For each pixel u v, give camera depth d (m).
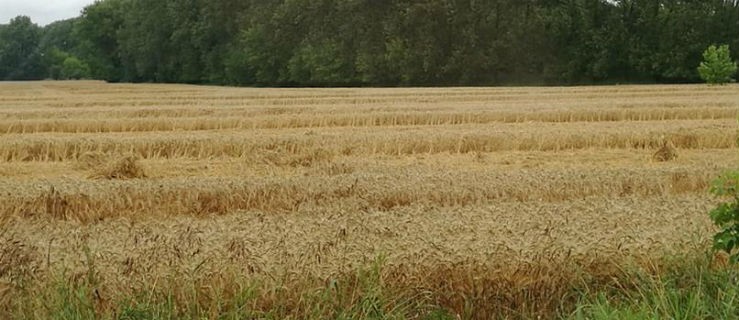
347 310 6.69
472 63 64.81
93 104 37.19
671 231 8.39
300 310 6.82
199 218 9.88
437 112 26.52
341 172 15.18
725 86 44.62
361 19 70.62
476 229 8.51
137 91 60.25
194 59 93.88
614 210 9.53
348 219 9.06
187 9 92.56
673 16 60.16
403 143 18.77
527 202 10.77
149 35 97.56
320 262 7.27
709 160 16.45
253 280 6.90
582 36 63.03
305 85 78.56
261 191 12.19
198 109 30.55
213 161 17.53
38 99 43.78
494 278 7.37
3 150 18.28
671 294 6.72
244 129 23.72
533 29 63.09
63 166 17.09
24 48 166.62
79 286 6.67
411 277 7.18
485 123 24.48
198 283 6.86
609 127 21.58
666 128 20.80
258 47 79.62
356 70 71.12
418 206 10.13
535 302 7.35
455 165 16.36
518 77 65.31
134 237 8.05
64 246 7.71
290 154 17.27
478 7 64.62
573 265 7.50
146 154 18.80
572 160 17.16
